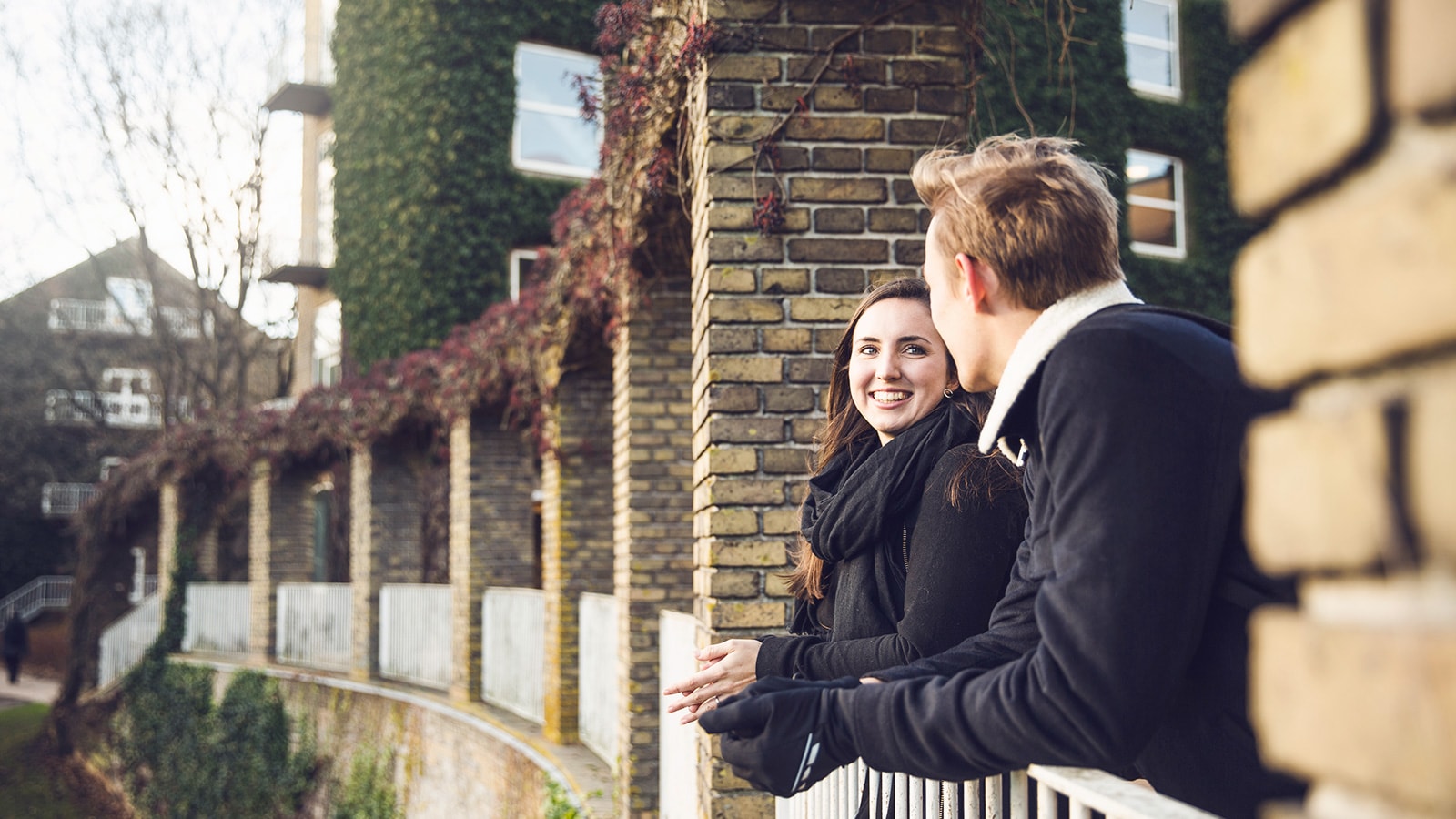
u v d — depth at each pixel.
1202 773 1.25
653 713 6.39
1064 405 1.22
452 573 10.59
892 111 4.05
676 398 6.52
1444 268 0.49
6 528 32.53
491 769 8.41
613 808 6.42
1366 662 0.54
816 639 1.97
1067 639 1.13
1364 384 0.56
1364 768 0.54
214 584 16.56
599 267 6.37
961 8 4.10
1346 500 0.56
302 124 20.48
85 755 18.80
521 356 8.72
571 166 16.03
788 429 3.94
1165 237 14.88
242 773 13.55
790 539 3.90
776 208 3.94
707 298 3.99
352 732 11.54
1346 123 0.54
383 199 16.38
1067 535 1.18
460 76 15.39
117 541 20.25
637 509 6.48
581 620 8.18
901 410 2.23
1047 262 1.37
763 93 4.03
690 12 4.30
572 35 15.91
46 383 32.25
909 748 1.29
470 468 10.06
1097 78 13.80
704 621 4.02
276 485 14.66
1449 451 0.49
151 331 25.56
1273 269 0.62
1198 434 1.16
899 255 4.00
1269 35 0.62
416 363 10.70
